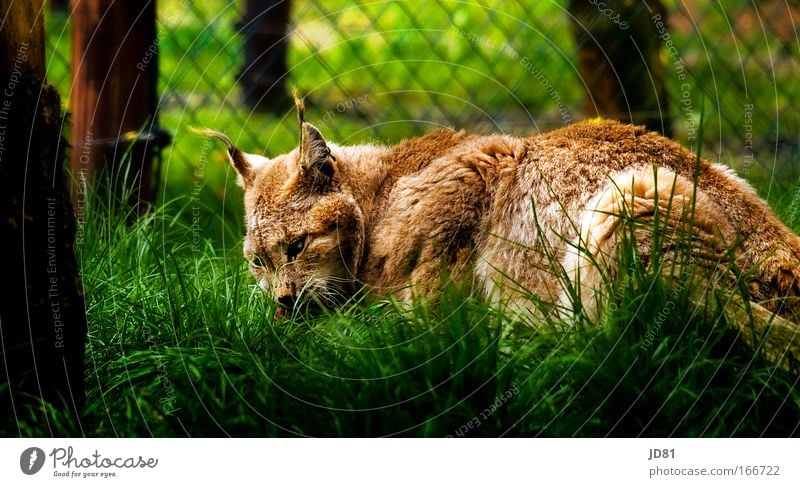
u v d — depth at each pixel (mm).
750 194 8055
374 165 8867
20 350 5918
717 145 13742
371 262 8672
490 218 8328
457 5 17156
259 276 8828
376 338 6766
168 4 16141
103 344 7207
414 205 8461
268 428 6113
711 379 6270
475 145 8664
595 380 6254
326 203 8492
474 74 16828
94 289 7793
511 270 8102
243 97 16266
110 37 10484
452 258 8289
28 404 5988
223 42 16281
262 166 9023
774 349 6465
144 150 10508
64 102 12203
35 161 5840
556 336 6719
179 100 14508
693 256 7027
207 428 6180
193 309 7535
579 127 8594
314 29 18438
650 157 8141
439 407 6047
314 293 8484
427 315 6949
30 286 5891
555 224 8016
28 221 5828
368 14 16031
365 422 6059
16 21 5645
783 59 15008
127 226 9844
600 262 7391
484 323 6543
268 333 7219
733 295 6789
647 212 7449
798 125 14562
